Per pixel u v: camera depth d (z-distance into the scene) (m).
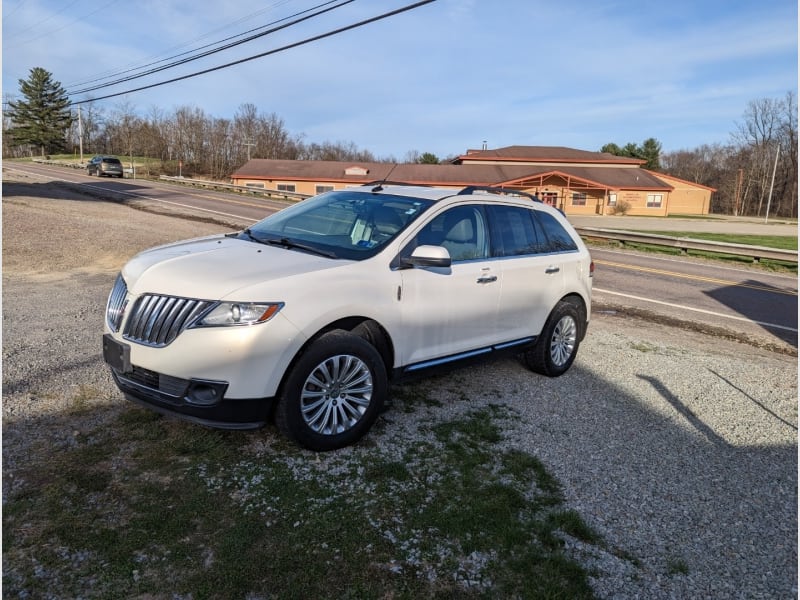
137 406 3.97
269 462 3.39
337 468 3.39
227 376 3.15
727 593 2.62
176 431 3.66
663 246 21.67
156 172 61.69
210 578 2.40
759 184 77.06
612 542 2.92
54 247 10.91
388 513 2.98
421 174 50.12
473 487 3.30
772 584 2.70
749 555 2.91
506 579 2.57
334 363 3.53
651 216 51.66
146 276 3.48
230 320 3.15
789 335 8.48
